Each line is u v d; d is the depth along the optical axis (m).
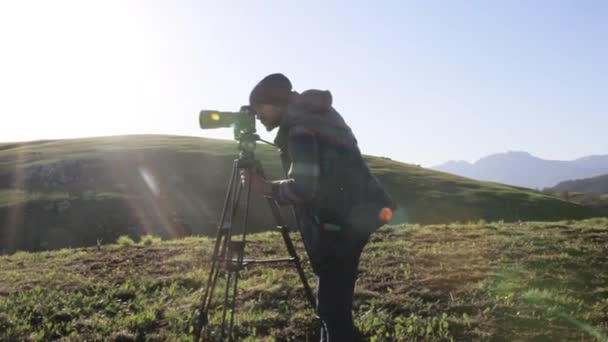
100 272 10.95
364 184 4.89
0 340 7.24
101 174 74.81
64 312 8.25
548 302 7.99
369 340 6.97
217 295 8.82
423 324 7.32
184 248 13.27
